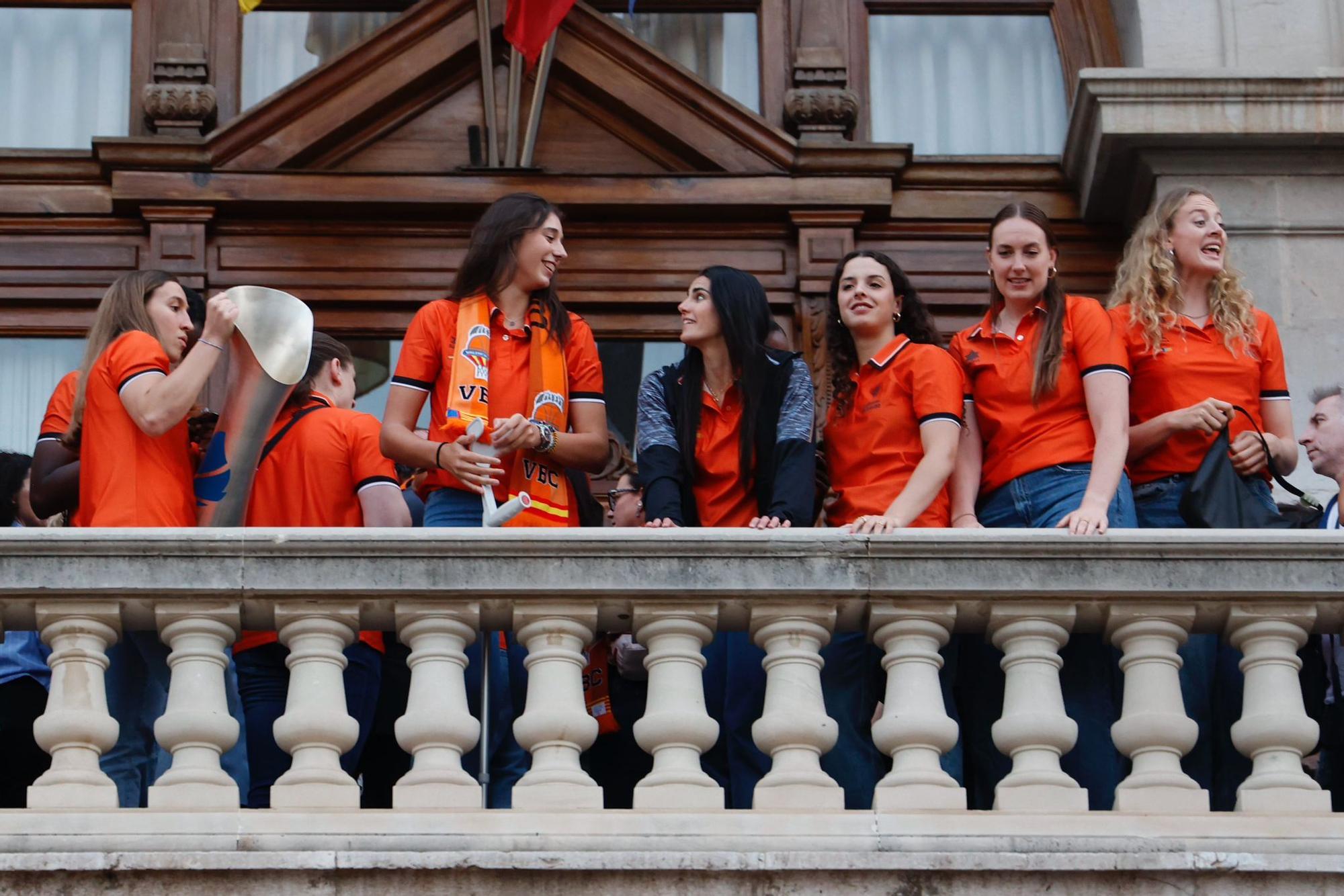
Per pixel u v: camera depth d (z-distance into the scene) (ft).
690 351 23.02
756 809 19.75
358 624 20.38
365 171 31.07
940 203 31.65
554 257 23.08
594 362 23.29
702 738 20.15
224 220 31.19
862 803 21.04
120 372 21.43
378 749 22.33
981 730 21.45
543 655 20.25
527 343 22.99
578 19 31.73
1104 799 20.93
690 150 31.50
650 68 31.55
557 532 20.38
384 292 31.07
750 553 20.43
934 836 19.43
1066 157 31.63
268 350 21.15
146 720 21.09
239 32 32.07
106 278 31.07
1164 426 22.61
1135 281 23.48
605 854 18.90
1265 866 19.08
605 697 22.76
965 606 20.54
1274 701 20.39
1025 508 22.34
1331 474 24.98
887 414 22.56
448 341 22.85
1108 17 32.81
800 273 31.09
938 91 32.55
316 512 22.24
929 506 22.31
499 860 18.81
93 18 32.35
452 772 19.85
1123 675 21.26
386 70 31.37
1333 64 31.30
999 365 22.85
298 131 31.19
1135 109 30.32
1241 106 30.40
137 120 31.68
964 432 22.80
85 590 20.04
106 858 18.67
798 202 31.22
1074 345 22.72
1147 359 23.18
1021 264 22.88
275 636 21.39
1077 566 20.45
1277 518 21.95
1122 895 19.04
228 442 21.36
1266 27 31.45
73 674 20.01
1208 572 20.48
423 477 23.48
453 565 20.25
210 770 19.77
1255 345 23.39
